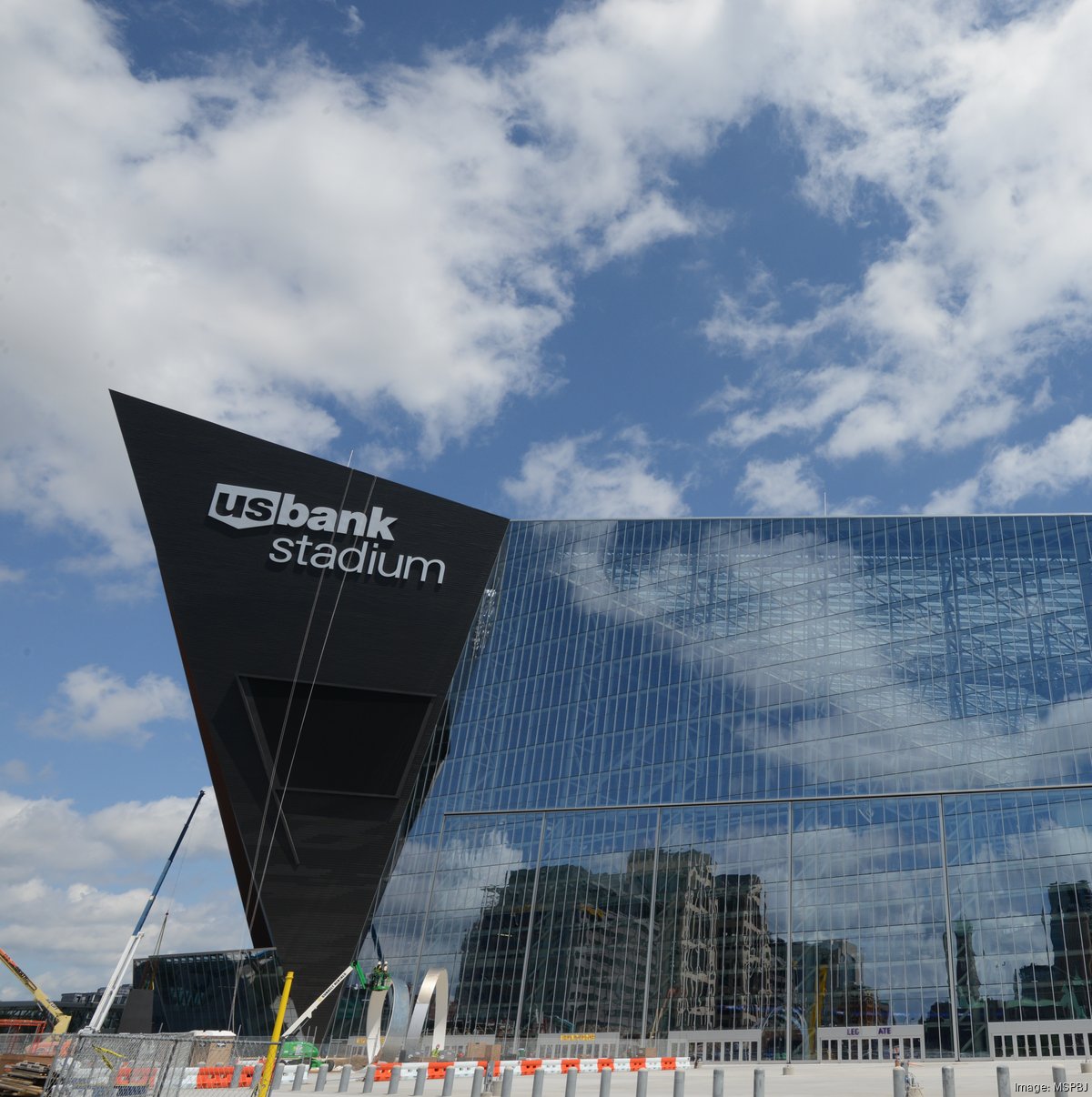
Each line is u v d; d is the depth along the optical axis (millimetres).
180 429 107250
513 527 138375
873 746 103375
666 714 115625
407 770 106188
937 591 108250
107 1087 25938
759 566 119812
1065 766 93750
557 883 111000
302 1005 98188
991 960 88625
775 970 97062
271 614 104625
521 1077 51438
